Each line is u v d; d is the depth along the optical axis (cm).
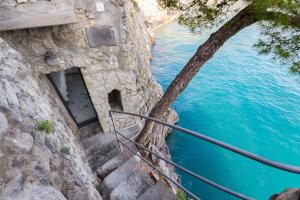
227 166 1099
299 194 212
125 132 873
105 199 520
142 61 1104
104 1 687
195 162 1124
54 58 686
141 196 499
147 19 2692
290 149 1144
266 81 1658
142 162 715
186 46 2303
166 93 660
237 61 1931
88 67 745
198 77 1770
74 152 490
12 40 621
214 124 1333
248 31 2375
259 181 1021
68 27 668
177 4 536
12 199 247
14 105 361
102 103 818
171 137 1267
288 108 1397
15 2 534
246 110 1411
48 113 478
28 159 303
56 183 323
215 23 531
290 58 471
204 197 966
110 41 738
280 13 410
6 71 420
